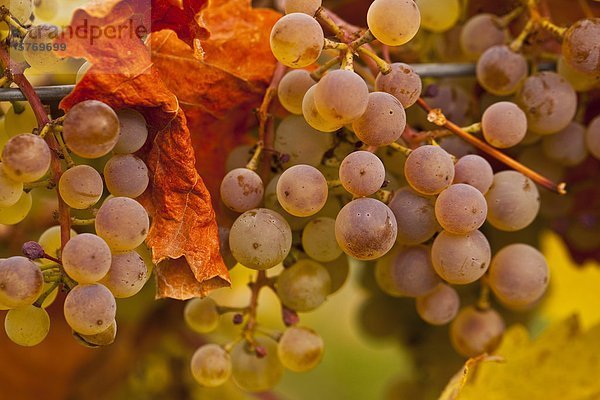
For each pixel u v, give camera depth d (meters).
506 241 0.55
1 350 0.59
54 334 0.60
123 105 0.44
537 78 0.50
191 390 0.63
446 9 0.51
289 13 0.45
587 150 0.52
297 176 0.44
